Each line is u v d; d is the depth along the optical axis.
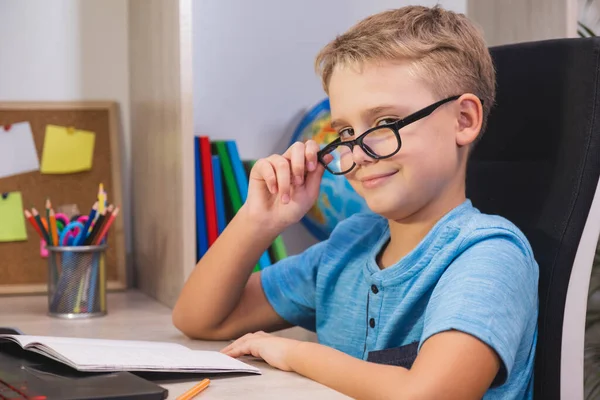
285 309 1.22
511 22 1.66
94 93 1.77
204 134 1.81
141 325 1.32
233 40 1.82
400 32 1.02
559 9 1.51
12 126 1.69
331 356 0.90
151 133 1.62
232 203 1.66
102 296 1.42
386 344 1.03
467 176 1.20
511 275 0.92
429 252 1.01
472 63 1.06
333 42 1.08
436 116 1.01
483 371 0.84
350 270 1.16
